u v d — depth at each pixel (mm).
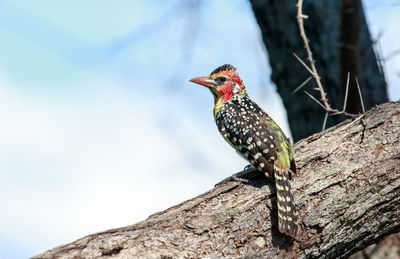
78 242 9172
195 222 9836
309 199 10297
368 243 10211
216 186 10992
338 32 14406
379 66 14195
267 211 10188
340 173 10414
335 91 14359
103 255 9070
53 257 8891
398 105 11258
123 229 9555
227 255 9742
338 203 10133
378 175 10195
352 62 13602
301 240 9992
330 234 9969
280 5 14734
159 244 9383
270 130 11516
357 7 13055
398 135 10727
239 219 10039
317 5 14617
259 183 10789
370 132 10977
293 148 11344
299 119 14906
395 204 10039
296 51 14641
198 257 9570
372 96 14797
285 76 15016
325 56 14414
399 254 8328
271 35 15016
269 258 9820
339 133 11203
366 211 10039
